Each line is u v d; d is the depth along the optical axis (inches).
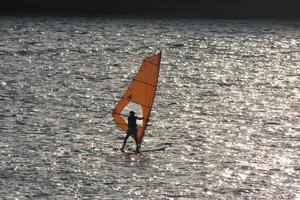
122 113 5698.8
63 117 6619.1
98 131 6117.1
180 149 5639.8
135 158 5349.4
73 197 4532.5
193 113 7032.5
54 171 4980.3
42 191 4608.8
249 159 5418.3
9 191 4584.2
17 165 5078.7
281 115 7052.2
